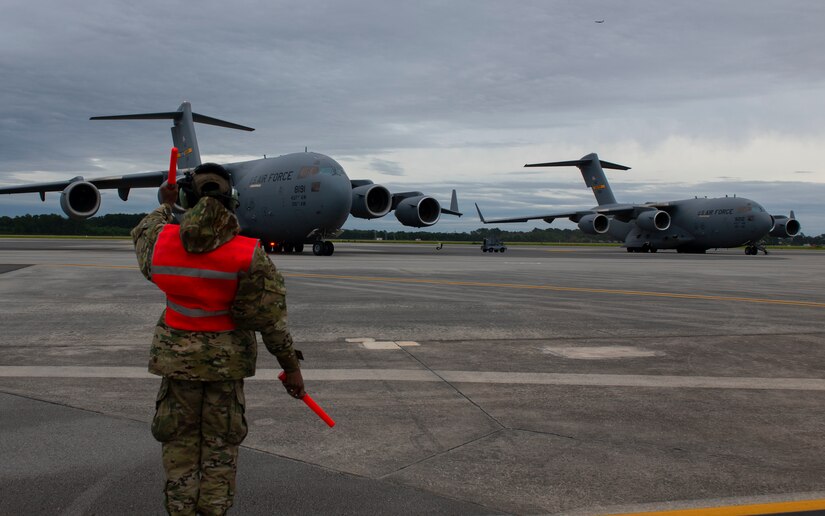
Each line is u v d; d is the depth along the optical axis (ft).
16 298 36.73
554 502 10.46
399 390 17.33
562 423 14.62
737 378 18.93
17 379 17.89
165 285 8.63
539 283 50.60
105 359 20.45
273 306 8.67
